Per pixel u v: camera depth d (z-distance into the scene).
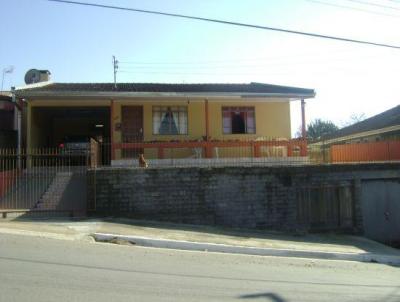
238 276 10.08
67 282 8.39
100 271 9.41
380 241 19.95
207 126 22.66
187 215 16.98
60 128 26.64
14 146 23.55
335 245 16.16
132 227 15.00
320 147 30.53
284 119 24.77
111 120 22.23
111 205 16.42
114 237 13.34
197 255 12.47
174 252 12.62
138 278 9.09
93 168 16.52
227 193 17.42
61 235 13.12
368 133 37.00
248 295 8.41
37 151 23.06
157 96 22.11
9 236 12.41
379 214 20.02
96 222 15.19
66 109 23.84
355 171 19.44
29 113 22.55
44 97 21.59
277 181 18.06
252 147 22.39
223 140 23.56
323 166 18.94
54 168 19.91
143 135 23.62
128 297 7.70
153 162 21.52
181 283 8.95
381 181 20.11
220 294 8.33
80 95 21.52
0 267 9.18
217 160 21.97
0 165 20.41
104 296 7.66
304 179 18.58
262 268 11.39
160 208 16.77
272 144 22.27
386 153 27.47
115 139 23.31
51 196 17.39
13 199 17.17
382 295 9.20
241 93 22.78
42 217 15.82
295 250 14.10
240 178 17.61
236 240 14.89
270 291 8.85
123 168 16.62
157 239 13.50
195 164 21.73
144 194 16.67
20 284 8.06
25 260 9.87
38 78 26.48
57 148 24.05
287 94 23.05
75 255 10.79
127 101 23.41
